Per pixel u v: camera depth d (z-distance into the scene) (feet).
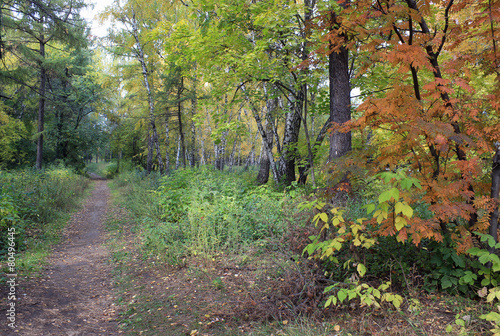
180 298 13.70
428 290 10.49
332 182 10.77
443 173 10.14
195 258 18.22
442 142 8.56
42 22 47.01
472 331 8.19
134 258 20.66
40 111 65.72
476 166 9.15
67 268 19.11
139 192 45.39
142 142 105.50
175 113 60.64
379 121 9.80
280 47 29.66
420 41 10.09
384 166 10.18
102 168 151.84
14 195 29.22
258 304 11.30
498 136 9.08
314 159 29.91
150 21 55.16
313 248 10.41
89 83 86.22
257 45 25.27
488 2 9.50
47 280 16.16
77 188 56.03
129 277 17.17
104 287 16.02
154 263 18.81
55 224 31.19
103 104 90.94
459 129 9.96
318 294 11.25
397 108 9.33
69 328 11.14
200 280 15.37
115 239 27.17
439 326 8.64
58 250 23.76
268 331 10.00
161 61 58.65
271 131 39.42
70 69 87.76
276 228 18.67
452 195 9.55
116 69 59.82
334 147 17.04
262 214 20.65
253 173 52.80
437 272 10.62
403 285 10.80
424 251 11.51
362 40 12.42
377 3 10.00
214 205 23.81
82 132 95.04
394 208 9.45
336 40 12.67
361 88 25.64
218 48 27.50
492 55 9.71
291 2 22.11
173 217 27.04
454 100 9.51
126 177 70.44
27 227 27.09
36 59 54.03
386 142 10.38
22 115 82.12
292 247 13.85
